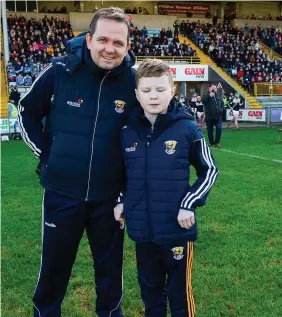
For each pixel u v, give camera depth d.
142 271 2.90
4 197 7.24
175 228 2.66
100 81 2.69
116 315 3.16
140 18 36.59
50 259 2.93
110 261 3.01
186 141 2.65
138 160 2.69
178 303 2.82
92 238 2.97
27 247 4.87
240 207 6.42
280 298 3.62
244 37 36.25
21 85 24.41
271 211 6.23
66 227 2.85
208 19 39.47
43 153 2.90
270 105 27.94
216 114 13.87
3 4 25.36
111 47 2.54
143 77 2.57
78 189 2.79
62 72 2.74
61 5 36.38
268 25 40.44
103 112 2.71
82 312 3.46
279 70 32.06
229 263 4.33
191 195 2.61
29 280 4.00
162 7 39.03
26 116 2.84
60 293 3.06
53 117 2.79
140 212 2.70
